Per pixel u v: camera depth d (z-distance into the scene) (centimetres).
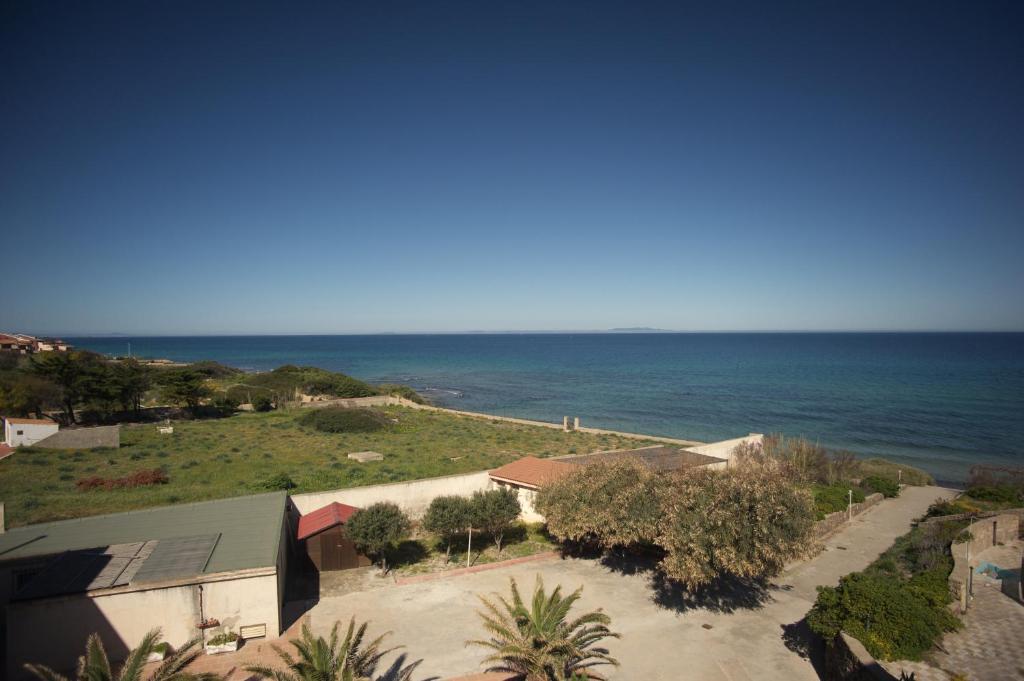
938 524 2442
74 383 4600
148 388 5281
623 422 7212
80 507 2342
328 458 3588
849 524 2694
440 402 9069
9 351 8100
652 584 1956
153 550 1644
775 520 1565
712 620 1697
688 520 1611
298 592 1856
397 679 1338
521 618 1285
